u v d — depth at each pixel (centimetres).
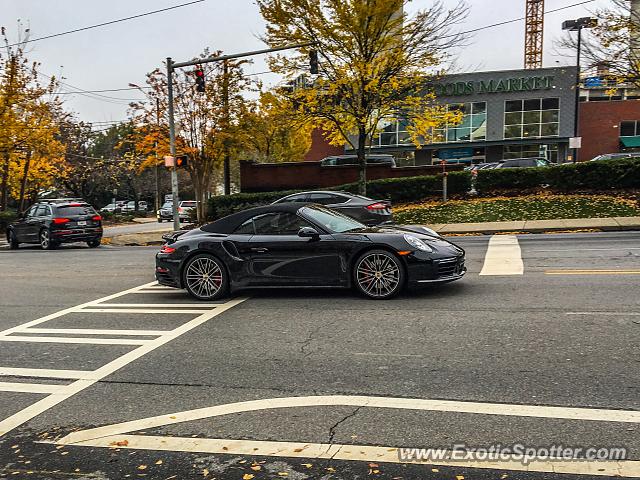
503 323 609
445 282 780
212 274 834
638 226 1562
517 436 349
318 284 790
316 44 1825
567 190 2202
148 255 1587
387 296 762
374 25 2036
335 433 365
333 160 3070
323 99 2173
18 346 630
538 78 4416
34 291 1029
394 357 516
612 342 523
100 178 5378
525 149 4616
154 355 566
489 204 2147
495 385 434
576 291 749
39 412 429
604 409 380
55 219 1992
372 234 779
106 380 497
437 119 2212
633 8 1928
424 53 2078
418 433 360
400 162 4809
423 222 1991
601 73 2075
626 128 4828
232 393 448
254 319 696
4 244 2389
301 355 538
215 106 2512
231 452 347
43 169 3475
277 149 4153
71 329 700
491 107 4516
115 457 348
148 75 2483
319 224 805
